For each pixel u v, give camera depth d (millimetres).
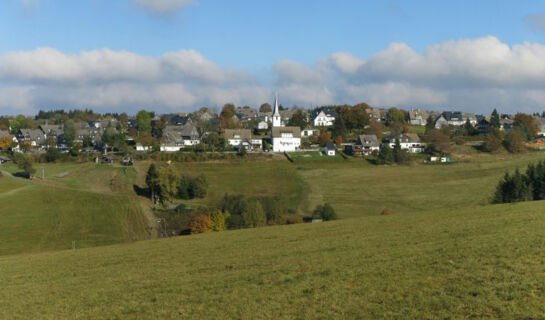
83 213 92875
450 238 37906
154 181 117188
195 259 40625
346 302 24828
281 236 49844
